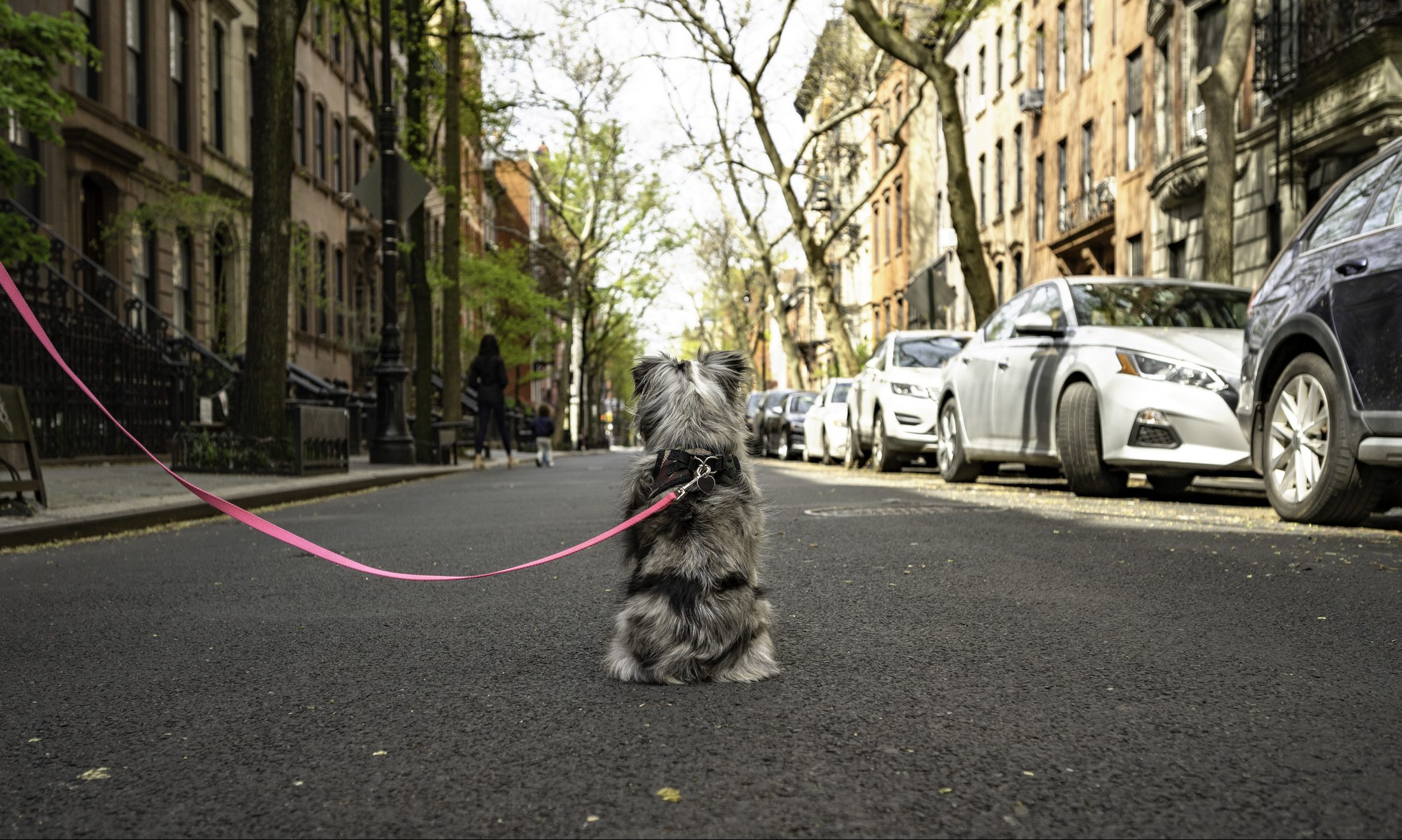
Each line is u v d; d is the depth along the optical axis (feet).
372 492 46.52
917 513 28.84
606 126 142.20
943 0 58.70
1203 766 8.84
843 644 13.60
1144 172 82.89
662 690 11.51
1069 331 33.88
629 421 13.05
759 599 12.19
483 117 77.97
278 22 47.55
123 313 70.74
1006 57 117.70
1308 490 23.95
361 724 10.59
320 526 31.04
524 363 161.38
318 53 110.63
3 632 15.72
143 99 76.79
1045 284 37.35
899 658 12.80
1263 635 13.55
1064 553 20.81
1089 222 90.84
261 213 47.75
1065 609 15.51
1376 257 21.58
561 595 17.81
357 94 126.52
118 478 44.01
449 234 83.56
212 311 85.71
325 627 15.67
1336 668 11.90
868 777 8.68
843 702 10.92
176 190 72.84
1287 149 62.18
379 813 8.16
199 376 65.36
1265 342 25.38
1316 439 23.80
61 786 9.00
